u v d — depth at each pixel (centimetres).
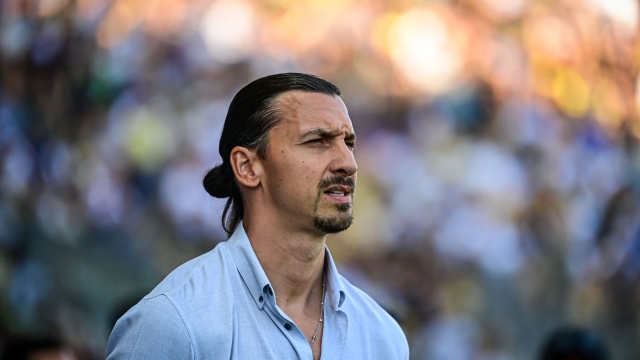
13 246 3622
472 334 3656
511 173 3938
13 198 3725
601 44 4259
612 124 4178
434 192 3872
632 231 3944
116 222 3772
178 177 3791
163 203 3772
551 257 3850
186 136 3853
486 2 4181
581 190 3997
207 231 3719
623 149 4150
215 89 3972
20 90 3959
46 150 3872
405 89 4062
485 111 4053
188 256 3725
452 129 4012
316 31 4116
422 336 3628
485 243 3794
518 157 4000
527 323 3744
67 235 3725
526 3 4222
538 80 4153
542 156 4006
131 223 3769
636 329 3816
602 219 3975
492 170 3909
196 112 3897
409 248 3791
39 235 3694
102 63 3981
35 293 3556
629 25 4309
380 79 4075
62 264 3647
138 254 3722
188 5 4028
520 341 3712
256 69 4031
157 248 3734
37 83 3975
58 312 3547
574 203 3953
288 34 4103
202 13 4031
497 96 4088
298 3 4119
